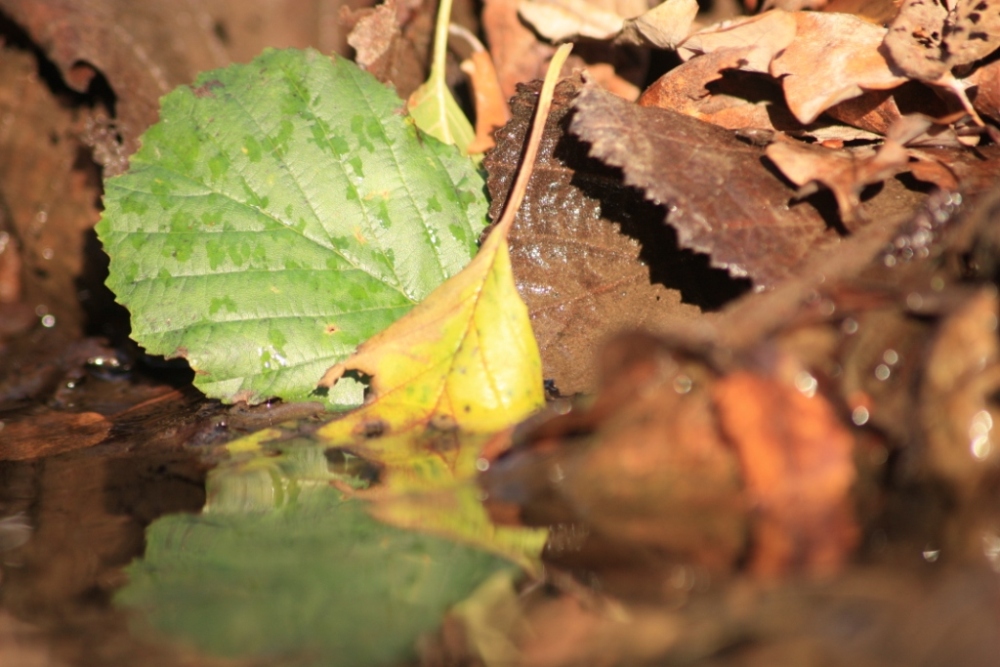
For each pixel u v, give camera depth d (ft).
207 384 1.40
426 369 1.35
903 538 1.20
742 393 1.24
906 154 1.34
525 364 1.35
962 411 1.23
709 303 1.39
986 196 1.29
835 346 1.25
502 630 1.18
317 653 1.17
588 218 1.42
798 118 1.39
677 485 1.24
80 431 1.43
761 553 1.20
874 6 1.43
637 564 1.21
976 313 1.24
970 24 1.37
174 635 1.18
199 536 1.26
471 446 1.32
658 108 1.39
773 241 1.34
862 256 1.29
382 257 1.43
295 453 1.34
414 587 1.21
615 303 1.41
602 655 1.15
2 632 1.19
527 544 1.23
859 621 1.14
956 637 1.09
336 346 1.41
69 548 1.26
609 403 1.26
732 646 1.13
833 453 1.23
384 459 1.33
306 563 1.23
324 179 1.43
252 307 1.41
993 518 1.21
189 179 1.43
